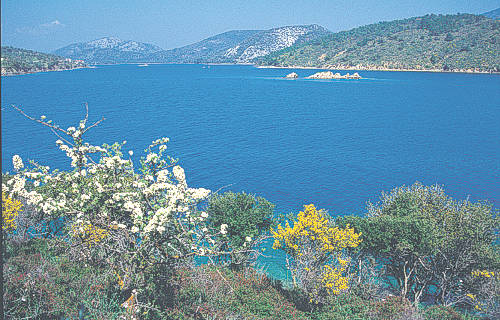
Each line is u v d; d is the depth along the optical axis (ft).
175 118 472.03
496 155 307.37
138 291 39.55
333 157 293.43
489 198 206.08
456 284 94.68
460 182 235.40
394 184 228.43
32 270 43.88
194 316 44.96
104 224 38.75
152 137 344.69
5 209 43.39
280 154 299.38
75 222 40.27
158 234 37.14
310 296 73.67
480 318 80.23
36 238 59.00
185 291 50.47
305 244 78.89
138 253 38.50
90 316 37.45
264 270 109.50
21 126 379.96
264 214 95.55
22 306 36.11
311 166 265.34
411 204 109.19
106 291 43.04
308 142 349.82
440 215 103.04
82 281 44.06
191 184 218.79
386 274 104.32
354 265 97.30
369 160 286.25
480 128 440.04
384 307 73.61
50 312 36.14
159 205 37.65
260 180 230.27
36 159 245.04
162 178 38.63
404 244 89.04
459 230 94.22
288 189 215.10
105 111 517.14
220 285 59.67
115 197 38.01
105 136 341.00
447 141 363.97
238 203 95.14
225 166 259.19
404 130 422.82
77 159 41.32
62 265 48.24
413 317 67.21
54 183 40.86
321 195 206.49
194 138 351.05
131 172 41.24
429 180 237.86
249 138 360.48
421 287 101.86
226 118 486.38
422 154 308.81
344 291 82.94
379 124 463.01
